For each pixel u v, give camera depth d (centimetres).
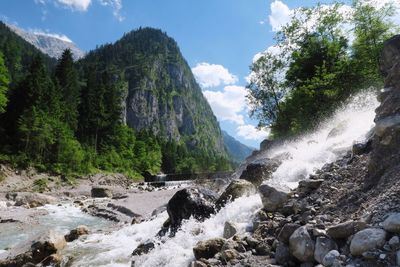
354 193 696
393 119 723
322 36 3838
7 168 5644
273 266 608
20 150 6438
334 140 1678
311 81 3509
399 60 898
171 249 899
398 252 460
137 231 1462
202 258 711
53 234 1273
